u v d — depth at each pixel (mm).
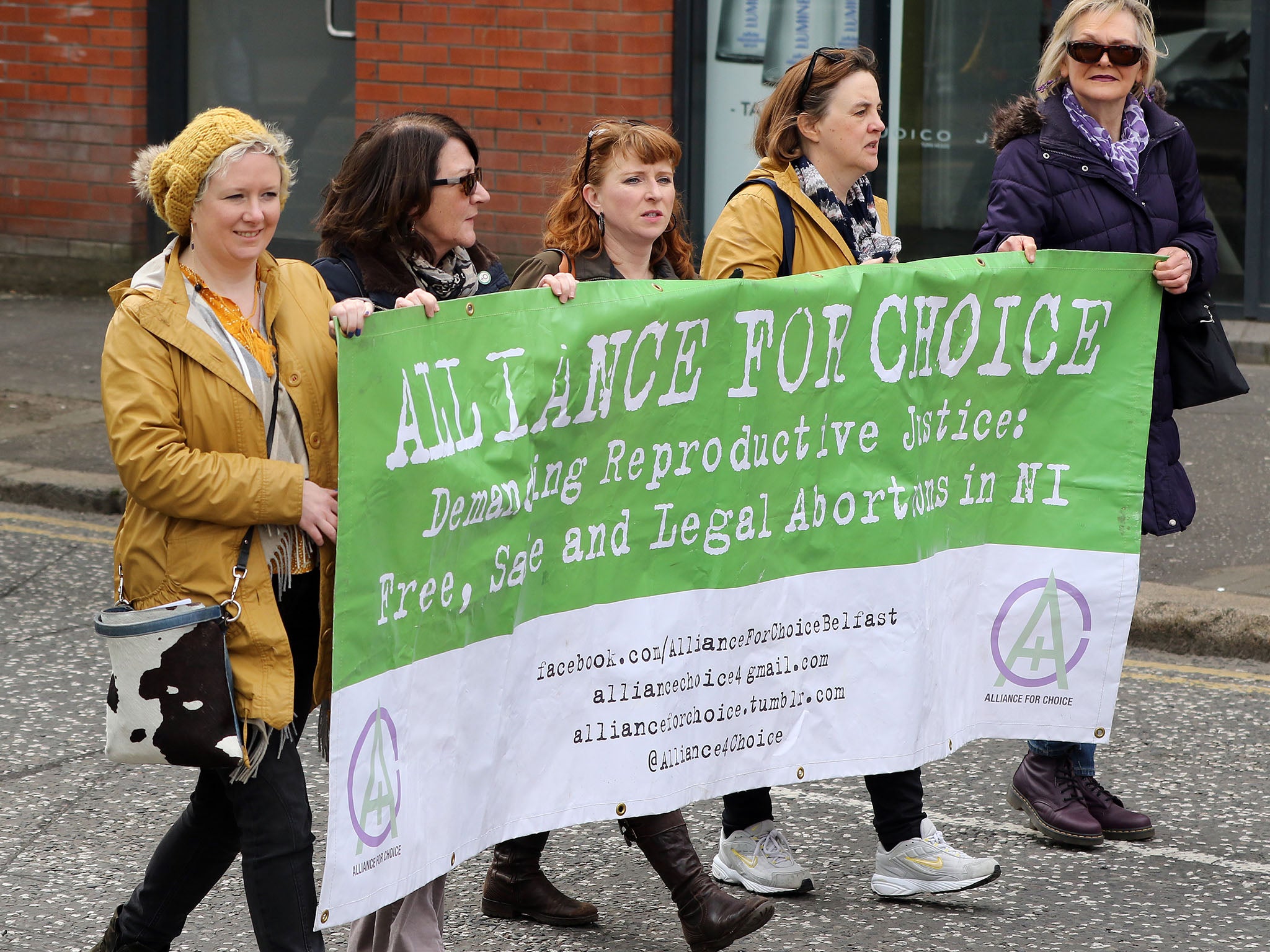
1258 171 29719
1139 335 12844
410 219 10664
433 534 9953
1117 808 13961
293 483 9336
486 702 10508
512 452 10359
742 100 31250
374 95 32688
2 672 17797
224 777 9711
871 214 12977
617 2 30609
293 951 9625
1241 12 29422
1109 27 13133
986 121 30656
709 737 11688
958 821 14391
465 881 13227
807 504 11844
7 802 14531
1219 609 18953
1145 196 13438
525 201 31953
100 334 32781
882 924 12406
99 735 16156
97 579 21250
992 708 13117
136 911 10516
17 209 36469
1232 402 27203
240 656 9508
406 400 9695
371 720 9680
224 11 35562
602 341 10680
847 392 11852
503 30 31484
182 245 9727
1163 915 12586
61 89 35750
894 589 12242
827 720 12172
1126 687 17781
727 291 11148
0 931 12242
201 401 9430
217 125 9383
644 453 11055
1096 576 12984
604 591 11094
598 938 12180
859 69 12477
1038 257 12484
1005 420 12680
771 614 11836
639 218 11836
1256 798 14852
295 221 36094
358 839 9617
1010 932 12289
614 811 11258
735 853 12789
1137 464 12930
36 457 25578
